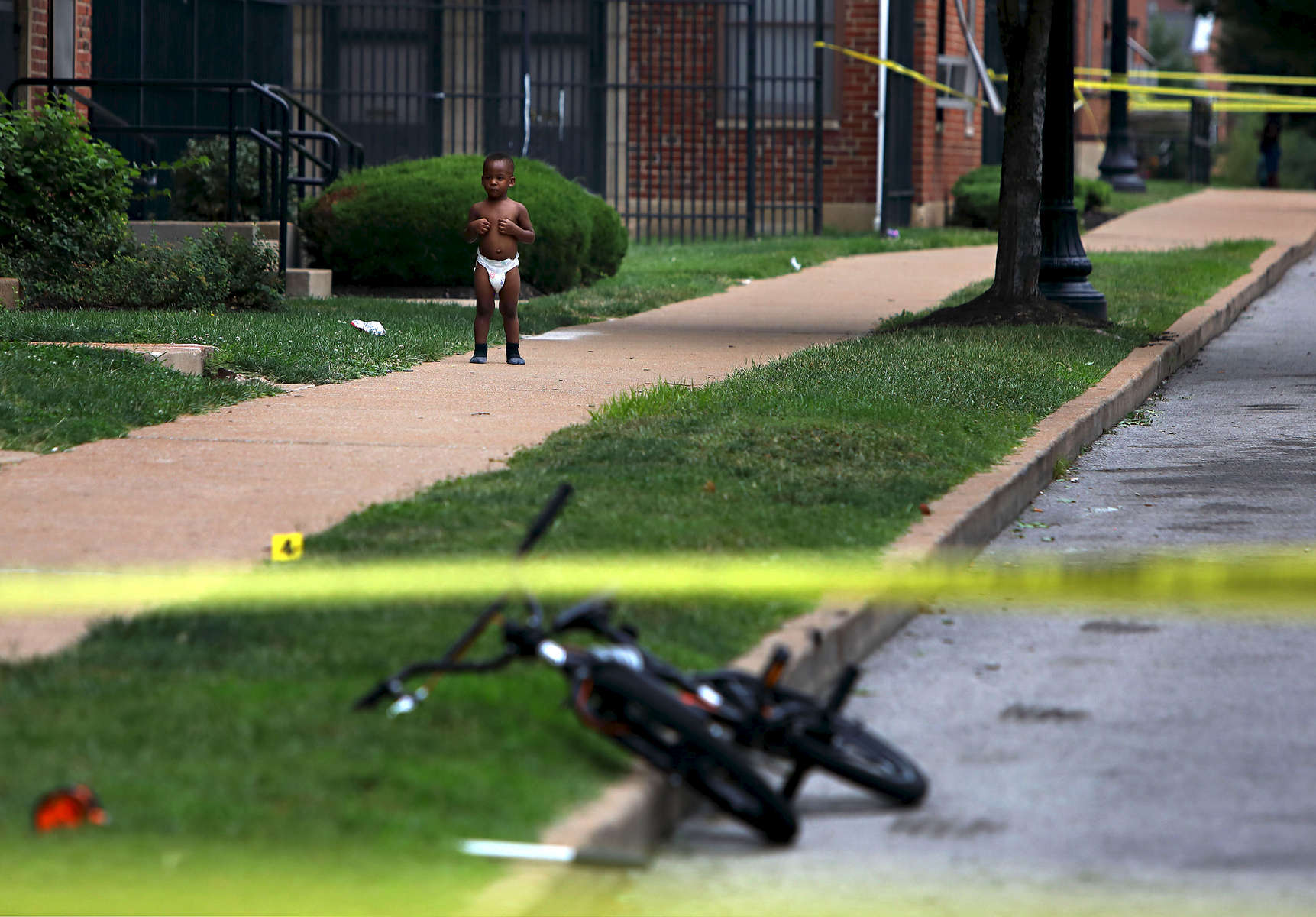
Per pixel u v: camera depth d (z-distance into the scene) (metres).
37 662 15.99
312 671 15.88
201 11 65.81
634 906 12.83
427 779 13.29
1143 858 13.67
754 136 80.19
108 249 47.62
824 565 20.23
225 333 38.66
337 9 81.56
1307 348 48.69
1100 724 16.98
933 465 26.67
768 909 12.77
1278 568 23.12
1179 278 58.81
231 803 12.72
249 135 52.84
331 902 11.55
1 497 23.53
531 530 15.55
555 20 83.56
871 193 85.00
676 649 16.67
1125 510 27.30
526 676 15.78
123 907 11.41
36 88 55.31
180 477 25.03
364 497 23.72
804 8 85.12
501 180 38.19
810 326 48.09
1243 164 153.75
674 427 28.69
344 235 54.72
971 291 55.81
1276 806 14.74
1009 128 46.16
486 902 11.63
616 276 62.38
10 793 12.83
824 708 14.83
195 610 17.66
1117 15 102.88
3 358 31.92
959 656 19.38
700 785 13.68
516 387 34.88
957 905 12.85
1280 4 127.06
